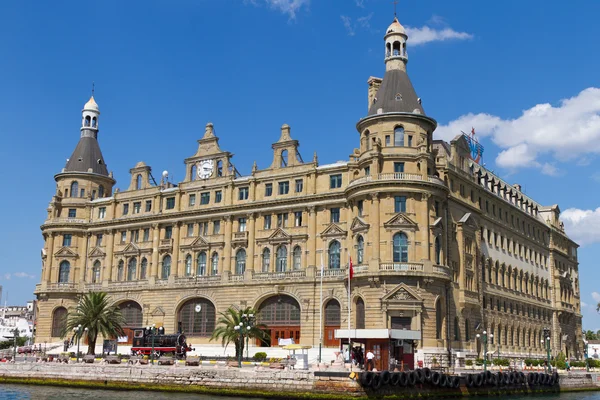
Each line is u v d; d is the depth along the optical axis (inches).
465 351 3789.4
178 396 2738.7
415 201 3607.3
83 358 3651.6
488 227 4512.8
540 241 5580.7
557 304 5639.8
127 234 4734.3
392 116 3722.9
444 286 3627.0
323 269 3831.2
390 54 4008.4
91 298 3882.9
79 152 5098.4
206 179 4451.3
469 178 4244.6
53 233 4894.2
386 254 3533.5
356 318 3634.4
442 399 2746.1
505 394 3083.2
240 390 2731.3
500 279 4584.2
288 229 4042.8
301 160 4222.4
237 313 3570.4
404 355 2923.2
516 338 4726.9
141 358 3538.4
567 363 4613.7
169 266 4490.7
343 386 2516.0
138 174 4810.5
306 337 3811.5
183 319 4350.4
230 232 4256.9
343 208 3887.8
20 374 3334.2
